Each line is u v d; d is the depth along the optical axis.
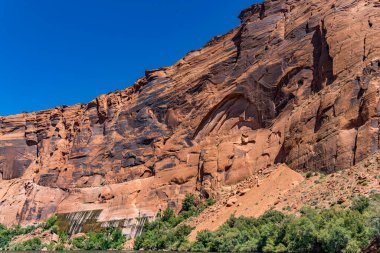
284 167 54.47
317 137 51.09
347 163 45.81
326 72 57.22
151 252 47.44
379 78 47.56
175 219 62.84
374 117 45.41
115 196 79.94
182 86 82.81
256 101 66.31
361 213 34.47
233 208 53.12
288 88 62.16
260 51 70.50
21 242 75.94
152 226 66.19
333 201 40.22
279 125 60.59
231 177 63.09
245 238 42.16
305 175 49.94
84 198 84.44
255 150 62.47
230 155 65.19
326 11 63.44
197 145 72.69
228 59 75.94
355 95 48.75
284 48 66.38
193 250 46.16
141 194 76.50
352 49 54.56
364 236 30.39
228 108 71.06
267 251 36.25
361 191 38.97
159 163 77.06
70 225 79.44
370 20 55.50
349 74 52.81
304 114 55.00
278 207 45.94
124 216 74.31
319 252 31.80
